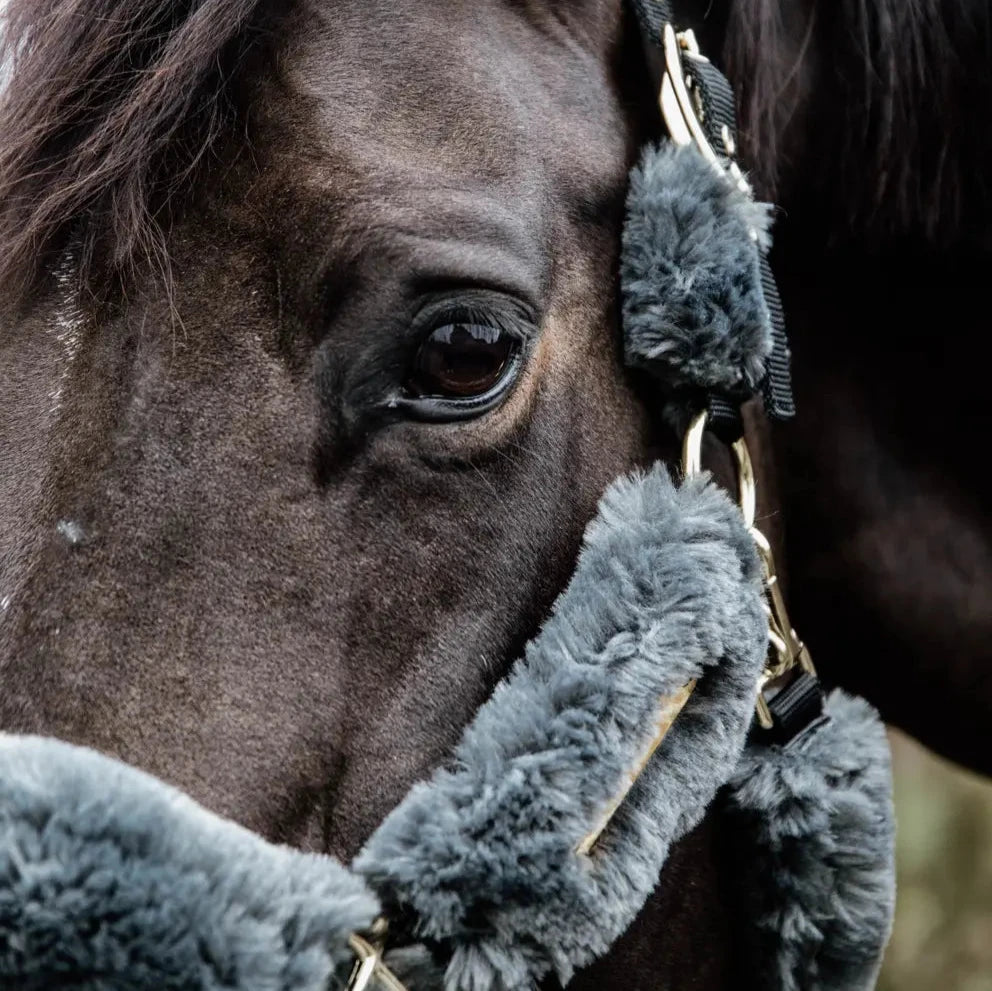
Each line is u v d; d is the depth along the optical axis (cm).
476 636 149
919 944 331
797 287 166
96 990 141
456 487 149
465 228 148
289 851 145
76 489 146
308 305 148
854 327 167
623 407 153
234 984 142
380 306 147
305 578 147
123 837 142
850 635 171
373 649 148
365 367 148
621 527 150
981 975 326
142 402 147
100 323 148
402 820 147
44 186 149
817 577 169
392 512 148
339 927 145
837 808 158
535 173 151
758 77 160
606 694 148
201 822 143
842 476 167
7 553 146
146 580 146
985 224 167
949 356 168
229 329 148
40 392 147
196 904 142
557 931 148
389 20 151
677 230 153
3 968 141
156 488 147
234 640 146
